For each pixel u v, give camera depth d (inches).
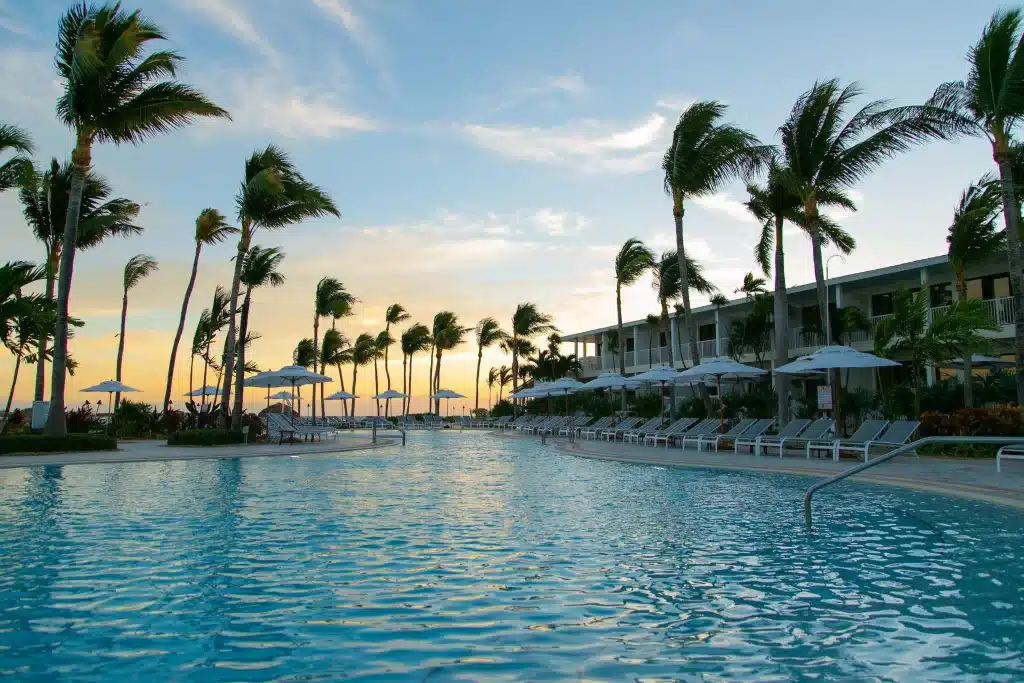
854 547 285.1
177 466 690.8
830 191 931.3
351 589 220.2
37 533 317.1
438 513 377.7
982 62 688.4
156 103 824.3
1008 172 698.8
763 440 757.3
